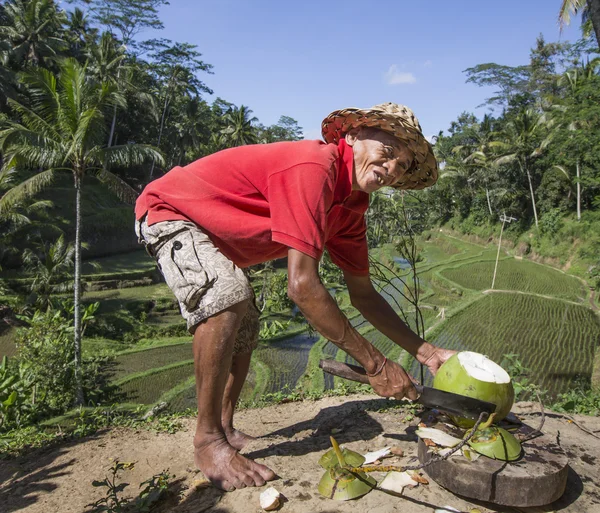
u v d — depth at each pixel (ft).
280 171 7.14
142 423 14.16
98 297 101.09
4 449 13.47
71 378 50.80
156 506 7.91
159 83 181.78
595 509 7.34
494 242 157.69
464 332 78.89
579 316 87.66
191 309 7.36
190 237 7.67
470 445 7.43
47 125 55.16
